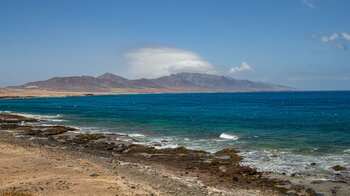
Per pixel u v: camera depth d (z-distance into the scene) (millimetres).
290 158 25641
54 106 109938
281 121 54562
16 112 80125
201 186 18375
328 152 27719
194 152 28547
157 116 66875
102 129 45625
